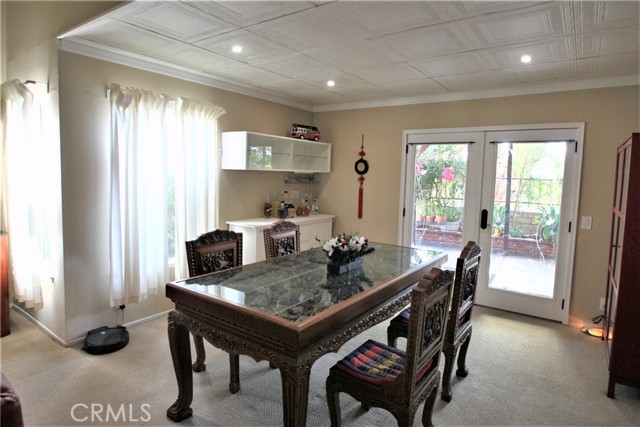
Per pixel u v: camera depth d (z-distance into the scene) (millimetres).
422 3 2227
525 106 4105
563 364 3125
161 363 2955
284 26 2643
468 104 4441
